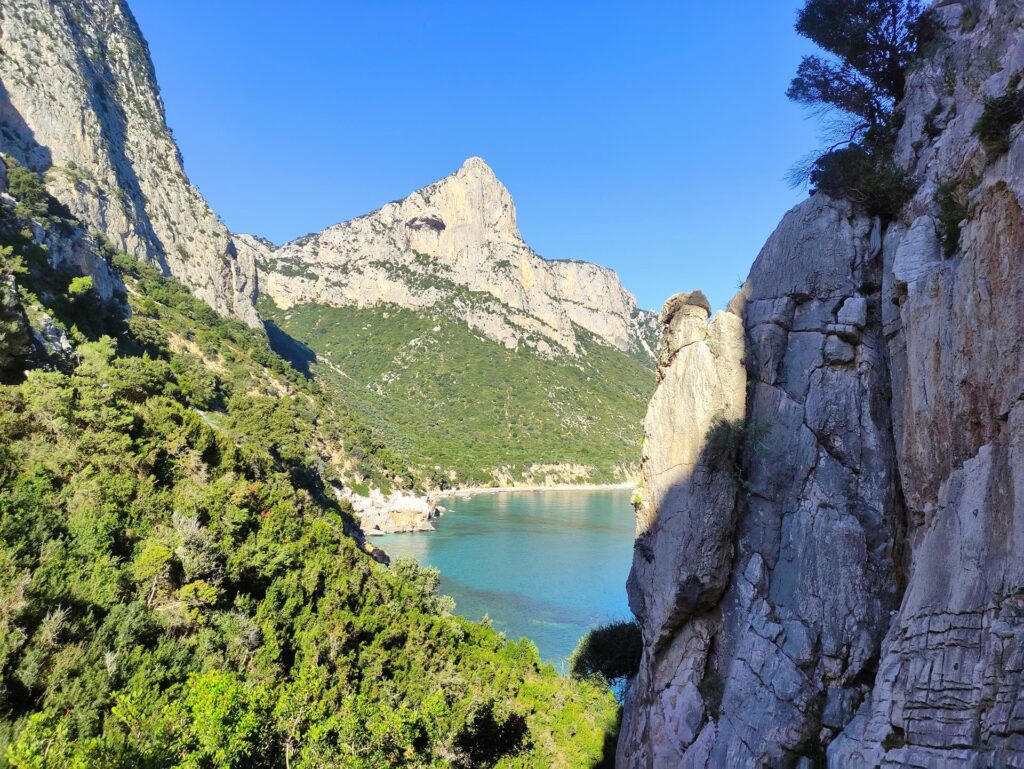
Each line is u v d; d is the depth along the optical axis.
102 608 15.66
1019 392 8.51
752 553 13.73
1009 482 8.41
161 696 13.42
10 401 23.22
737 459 14.38
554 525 108.94
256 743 11.30
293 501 35.34
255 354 112.81
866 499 12.85
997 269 9.12
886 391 13.45
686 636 14.33
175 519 21.81
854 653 11.88
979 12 13.79
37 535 16.41
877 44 16.73
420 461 154.12
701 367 14.79
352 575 28.42
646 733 14.83
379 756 12.98
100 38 141.50
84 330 49.69
